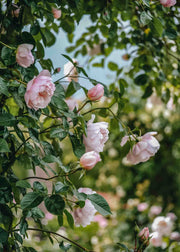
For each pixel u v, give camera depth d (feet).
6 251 4.02
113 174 17.34
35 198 3.51
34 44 4.11
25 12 4.41
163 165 16.38
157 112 15.47
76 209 4.28
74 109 4.37
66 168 3.91
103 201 3.96
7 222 3.77
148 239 4.70
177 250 7.07
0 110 4.14
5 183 3.61
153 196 16.96
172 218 13.21
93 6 5.30
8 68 4.02
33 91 3.63
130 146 4.48
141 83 7.20
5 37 4.24
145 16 4.70
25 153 4.14
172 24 6.84
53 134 4.09
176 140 15.98
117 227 14.48
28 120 3.94
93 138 4.21
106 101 7.64
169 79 7.86
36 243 8.43
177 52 7.54
